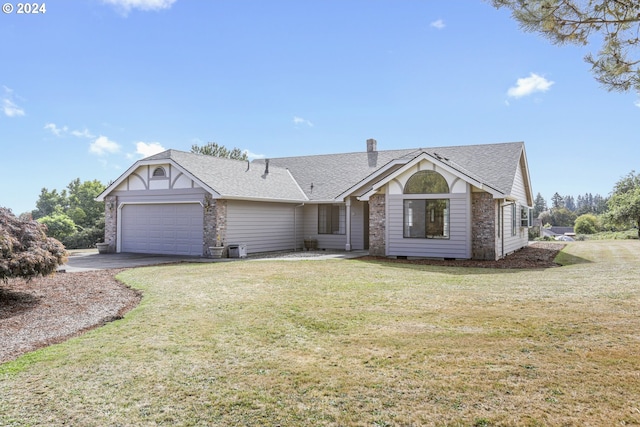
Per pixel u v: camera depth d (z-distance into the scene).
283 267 13.37
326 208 21.94
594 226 53.16
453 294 8.55
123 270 13.01
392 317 6.72
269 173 22.50
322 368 4.59
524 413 3.48
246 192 18.52
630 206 33.69
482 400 3.74
